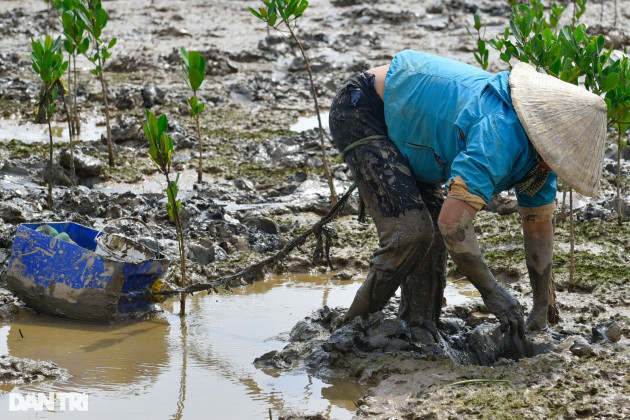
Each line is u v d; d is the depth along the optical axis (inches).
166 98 816.9
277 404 300.4
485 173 290.8
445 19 1151.0
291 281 447.5
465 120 298.4
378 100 322.0
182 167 622.8
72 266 373.1
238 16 1233.4
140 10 1264.8
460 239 297.0
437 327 350.3
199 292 427.8
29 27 1169.4
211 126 743.1
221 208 518.6
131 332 369.4
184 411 293.7
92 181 589.0
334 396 306.3
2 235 442.0
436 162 312.2
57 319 383.6
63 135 700.7
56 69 502.6
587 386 289.4
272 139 696.4
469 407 280.7
